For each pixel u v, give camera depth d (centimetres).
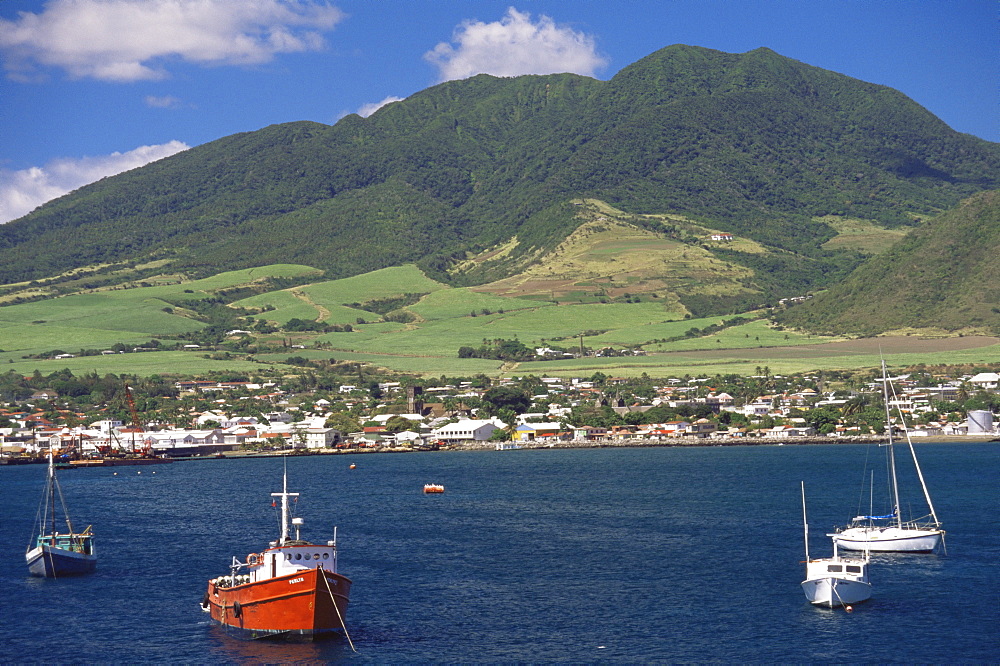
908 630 10125
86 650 9862
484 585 12238
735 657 9462
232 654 9638
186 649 9806
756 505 18650
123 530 17225
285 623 9819
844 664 9244
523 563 13500
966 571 12488
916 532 13662
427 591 11938
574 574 12781
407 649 9731
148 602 11650
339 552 14475
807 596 11094
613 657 9494
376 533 16162
